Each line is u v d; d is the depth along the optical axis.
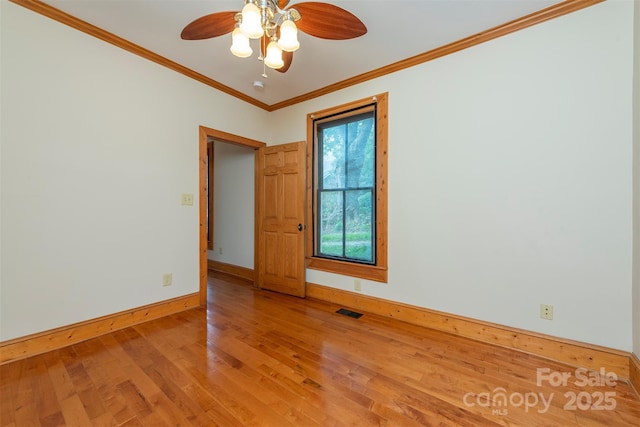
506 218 2.18
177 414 1.43
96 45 2.27
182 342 2.20
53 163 2.06
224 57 2.64
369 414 1.44
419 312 2.58
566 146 1.95
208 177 4.92
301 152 3.38
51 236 2.05
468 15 2.03
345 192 3.23
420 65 2.58
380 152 2.83
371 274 2.90
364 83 2.96
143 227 2.58
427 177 2.55
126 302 2.47
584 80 1.88
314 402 1.53
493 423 1.39
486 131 2.25
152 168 2.64
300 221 3.39
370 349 2.12
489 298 2.25
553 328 2.00
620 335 1.79
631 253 1.75
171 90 2.77
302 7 1.66
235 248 4.44
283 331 2.43
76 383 1.67
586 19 1.87
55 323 2.07
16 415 1.41
